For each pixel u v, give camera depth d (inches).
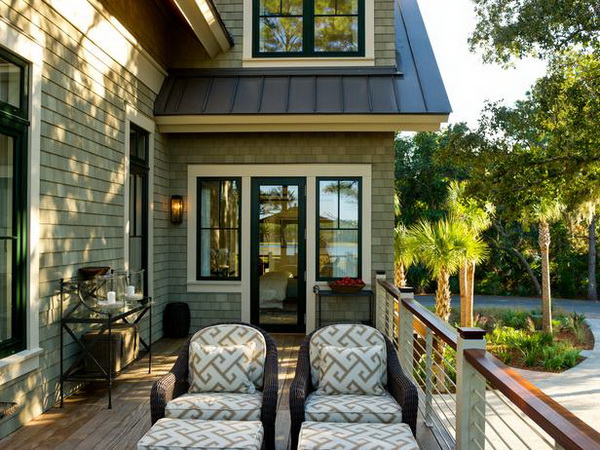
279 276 304.8
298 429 130.4
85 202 200.2
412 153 957.2
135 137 261.6
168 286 306.2
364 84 294.8
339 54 311.4
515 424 291.9
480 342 110.3
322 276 303.9
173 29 309.7
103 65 216.5
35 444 149.7
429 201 941.8
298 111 275.0
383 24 310.2
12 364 153.4
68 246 187.5
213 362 147.1
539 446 258.4
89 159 203.6
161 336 294.4
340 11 313.4
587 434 62.9
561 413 70.2
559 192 478.0
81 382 203.2
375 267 302.5
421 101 280.7
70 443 150.7
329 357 147.2
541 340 487.5
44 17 170.4
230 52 310.0
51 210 175.8
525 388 82.6
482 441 110.2
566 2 428.5
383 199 302.4
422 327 311.9
